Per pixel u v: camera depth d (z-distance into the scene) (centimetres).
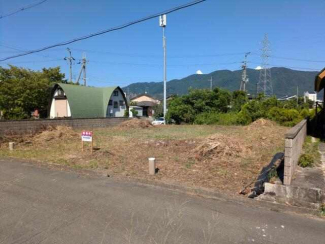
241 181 616
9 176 675
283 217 420
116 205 469
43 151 1049
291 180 531
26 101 2762
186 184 584
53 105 3114
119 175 673
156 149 1002
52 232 369
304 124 1045
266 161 800
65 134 1433
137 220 407
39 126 1528
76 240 346
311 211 436
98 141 1277
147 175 667
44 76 3225
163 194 531
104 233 365
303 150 853
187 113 2478
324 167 646
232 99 2825
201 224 393
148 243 339
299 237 356
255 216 423
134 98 7562
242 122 2188
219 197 513
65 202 484
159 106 4219
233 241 345
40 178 654
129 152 957
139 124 2016
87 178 654
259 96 2688
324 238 354
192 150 927
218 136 1002
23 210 447
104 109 3294
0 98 2644
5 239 350
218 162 785
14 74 2964
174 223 396
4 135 1332
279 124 1881
